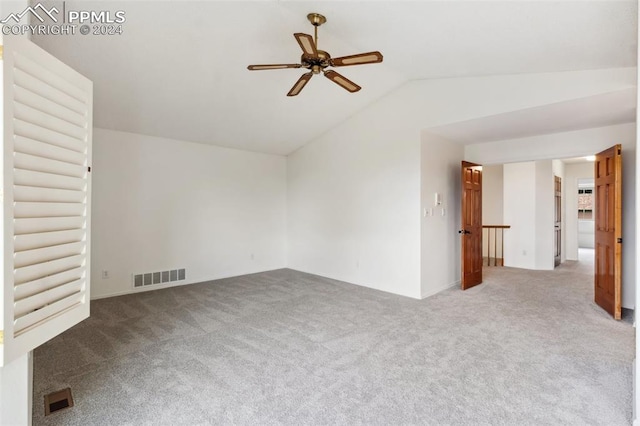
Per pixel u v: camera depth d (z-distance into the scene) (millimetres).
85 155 1546
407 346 2910
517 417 1933
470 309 3947
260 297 4508
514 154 4953
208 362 2629
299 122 5246
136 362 2631
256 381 2344
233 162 5926
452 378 2371
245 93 4176
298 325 3438
